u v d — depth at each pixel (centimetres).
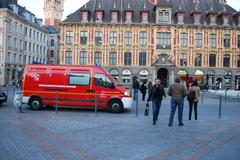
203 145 935
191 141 989
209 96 3653
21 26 6141
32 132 1072
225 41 5322
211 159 775
